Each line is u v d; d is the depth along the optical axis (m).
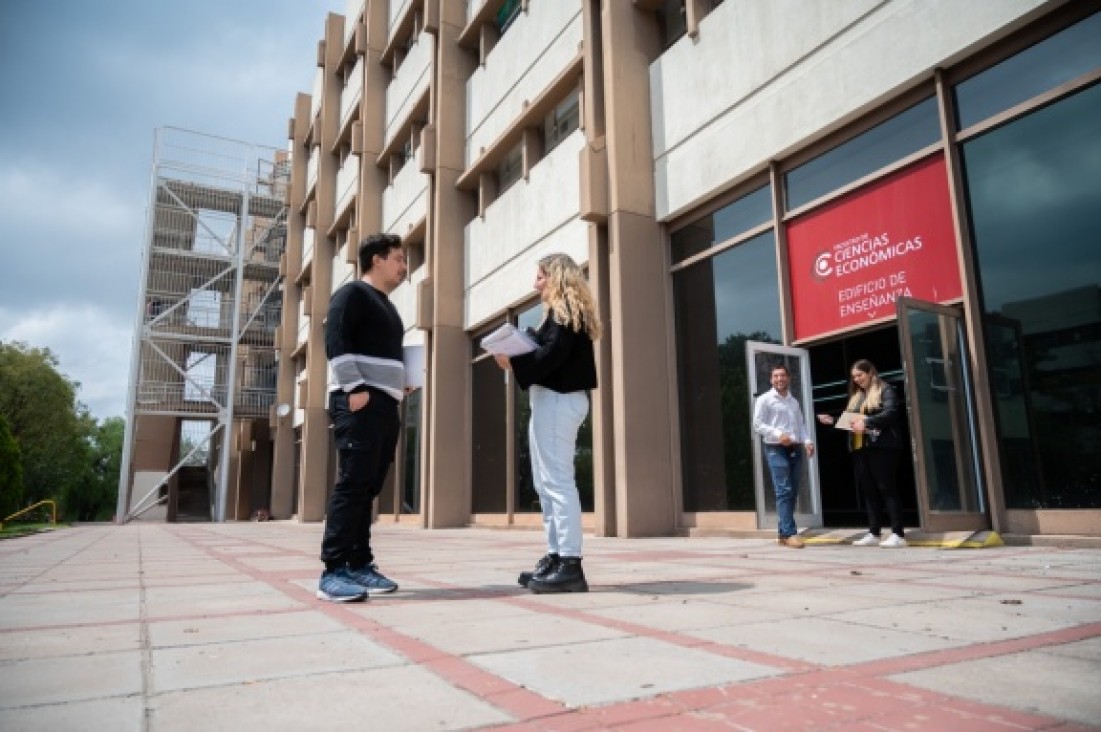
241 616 3.09
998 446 6.17
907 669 1.99
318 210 26.91
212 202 32.22
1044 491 5.85
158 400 29.19
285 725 1.58
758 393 7.81
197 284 31.62
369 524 3.93
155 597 3.78
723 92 9.27
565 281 3.89
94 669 2.13
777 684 1.85
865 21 7.47
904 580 3.92
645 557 5.86
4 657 2.29
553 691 1.82
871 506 6.64
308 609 3.28
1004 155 6.34
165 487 34.69
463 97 16.70
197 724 1.59
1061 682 1.83
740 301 9.08
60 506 58.00
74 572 5.44
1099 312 5.60
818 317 8.03
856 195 7.66
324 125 27.44
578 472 11.45
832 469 9.49
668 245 10.27
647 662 2.12
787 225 8.52
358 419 3.72
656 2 10.63
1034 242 6.07
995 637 2.37
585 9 10.90
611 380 10.09
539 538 10.37
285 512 28.94
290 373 29.78
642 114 10.45
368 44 22.56
